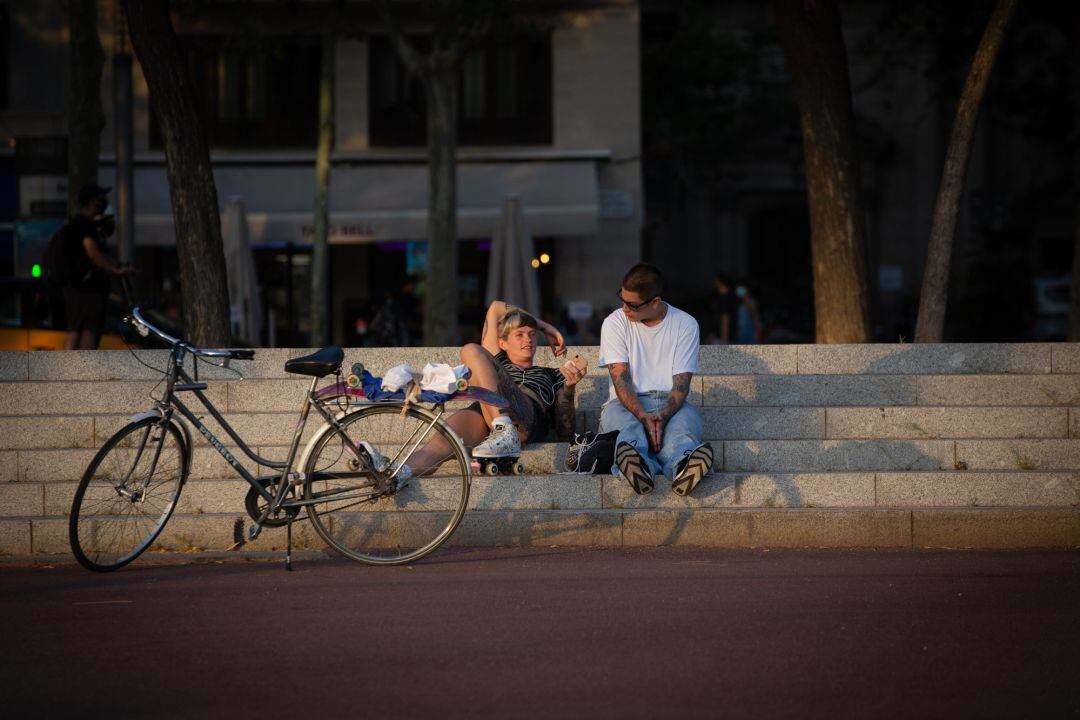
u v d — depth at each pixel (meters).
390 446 14.77
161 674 9.66
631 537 15.65
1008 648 10.33
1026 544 15.55
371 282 52.72
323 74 42.53
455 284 40.38
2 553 15.26
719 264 75.44
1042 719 8.48
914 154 74.19
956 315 48.09
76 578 13.74
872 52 52.97
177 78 21.28
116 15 45.41
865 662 9.87
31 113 50.78
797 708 8.69
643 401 16.52
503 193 49.81
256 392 17.44
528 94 52.56
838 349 18.50
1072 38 47.38
